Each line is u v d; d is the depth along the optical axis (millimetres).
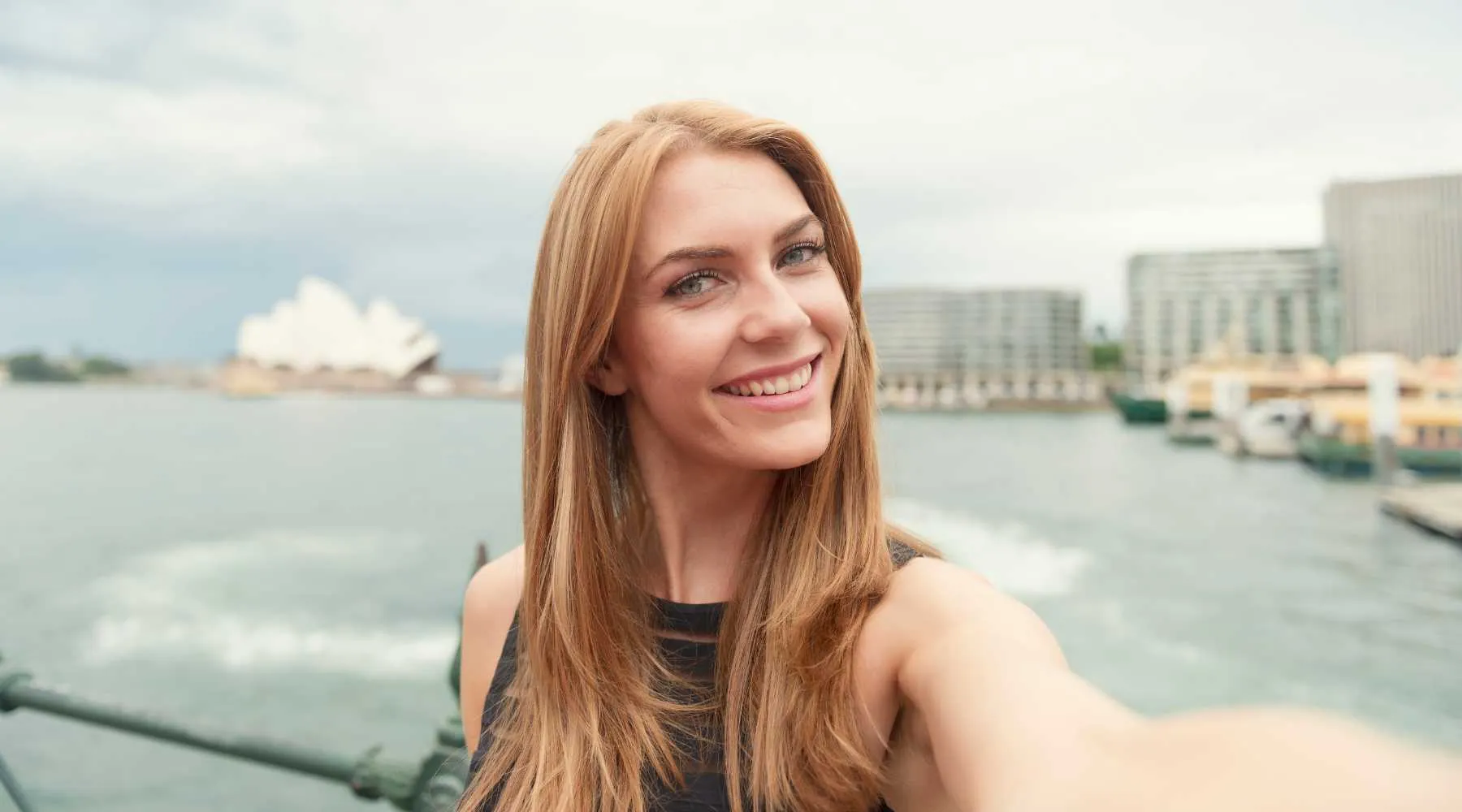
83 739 14773
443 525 43344
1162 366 117938
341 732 16297
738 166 1072
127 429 105875
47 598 28109
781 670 1074
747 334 1037
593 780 1111
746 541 1232
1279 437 63281
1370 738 378
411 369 152125
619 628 1186
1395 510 36500
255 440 94375
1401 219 102312
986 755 682
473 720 1444
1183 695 19453
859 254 1178
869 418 1157
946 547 36500
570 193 1145
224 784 13148
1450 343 98000
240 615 25812
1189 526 39812
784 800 1033
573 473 1192
